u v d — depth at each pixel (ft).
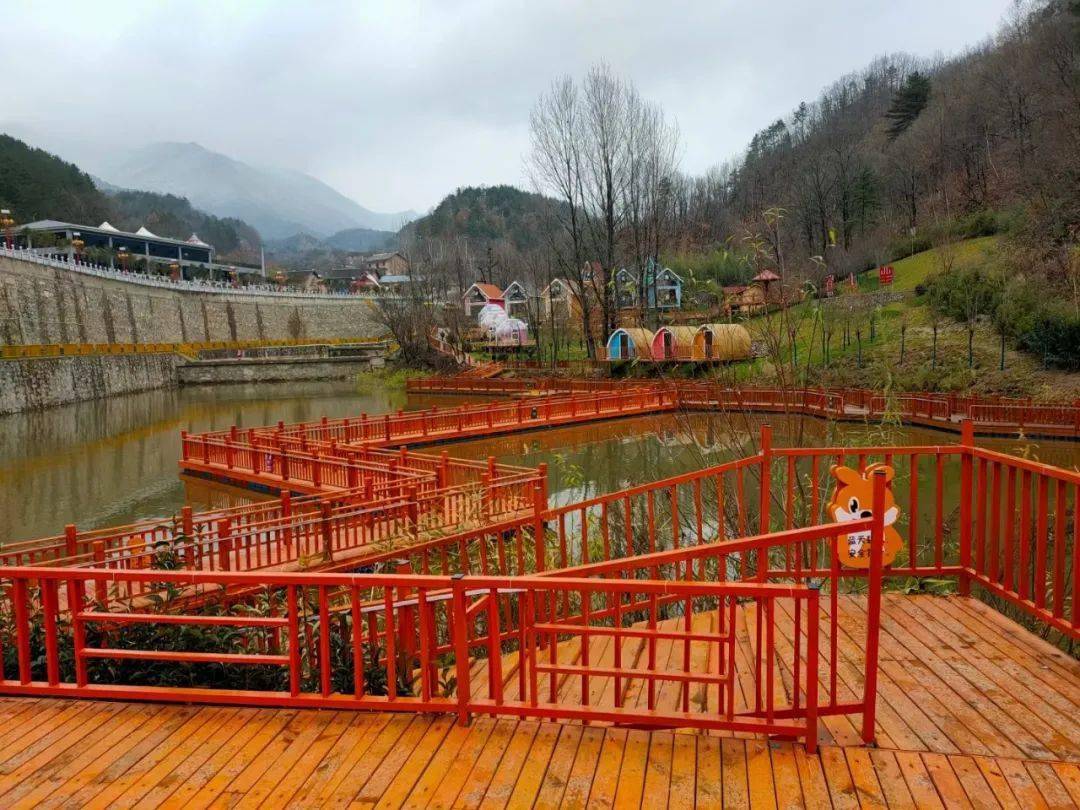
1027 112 138.72
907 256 141.28
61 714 12.16
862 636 13.37
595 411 91.91
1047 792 8.77
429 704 11.19
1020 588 13.10
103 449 81.92
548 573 11.66
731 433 28.84
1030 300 88.63
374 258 392.68
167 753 10.78
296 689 11.84
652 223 134.31
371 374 176.65
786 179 179.32
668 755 9.91
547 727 10.77
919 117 184.14
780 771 9.41
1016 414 68.39
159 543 26.02
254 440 60.80
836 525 10.09
